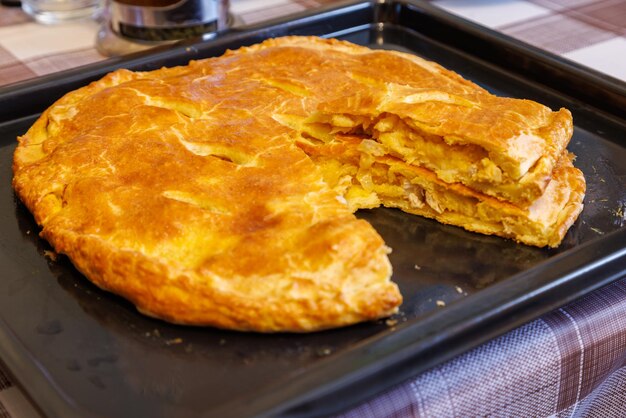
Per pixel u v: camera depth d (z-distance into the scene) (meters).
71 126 0.60
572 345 0.50
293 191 0.54
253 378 0.46
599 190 0.60
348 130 0.61
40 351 0.48
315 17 0.77
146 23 0.78
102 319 0.49
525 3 0.92
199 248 0.50
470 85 0.66
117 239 0.51
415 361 0.46
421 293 0.53
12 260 0.54
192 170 0.55
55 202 0.55
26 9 0.86
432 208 0.59
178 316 0.48
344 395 0.44
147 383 0.46
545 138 0.57
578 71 0.70
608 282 0.52
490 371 0.48
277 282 0.48
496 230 0.58
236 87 0.64
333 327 0.49
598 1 0.93
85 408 0.44
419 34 0.80
